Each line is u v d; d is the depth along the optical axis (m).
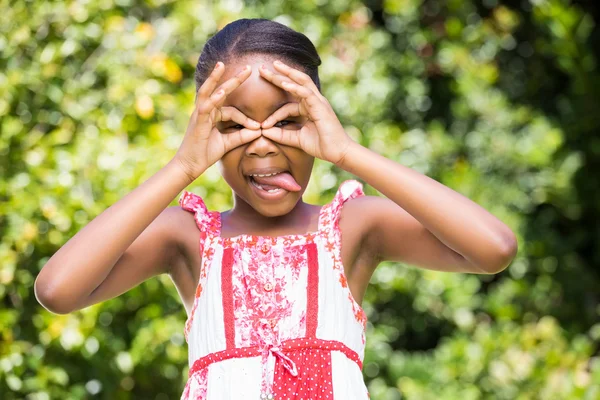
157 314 5.14
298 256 2.51
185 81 5.65
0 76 5.02
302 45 2.60
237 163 2.49
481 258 2.44
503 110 6.98
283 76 2.46
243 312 2.47
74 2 5.23
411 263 2.65
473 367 6.24
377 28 7.12
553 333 6.43
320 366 2.43
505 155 6.90
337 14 6.48
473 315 6.83
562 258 6.89
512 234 2.47
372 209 2.62
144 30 5.35
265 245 2.52
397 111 7.02
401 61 6.93
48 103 5.17
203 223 2.60
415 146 6.55
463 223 2.43
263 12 6.16
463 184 6.64
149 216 2.46
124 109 5.23
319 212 2.63
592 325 6.82
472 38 7.12
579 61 6.98
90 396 5.21
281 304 2.47
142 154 5.06
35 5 5.19
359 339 2.53
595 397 5.96
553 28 6.93
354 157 2.47
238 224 2.62
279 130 2.47
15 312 4.89
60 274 2.41
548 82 7.61
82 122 5.20
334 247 2.53
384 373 6.33
